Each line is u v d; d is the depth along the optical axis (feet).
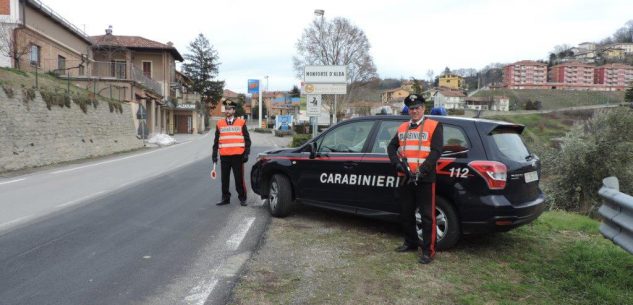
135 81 104.68
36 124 53.72
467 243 18.65
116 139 82.79
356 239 19.07
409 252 17.31
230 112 26.40
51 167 51.03
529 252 17.53
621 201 13.35
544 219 23.45
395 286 13.91
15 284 13.98
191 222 22.22
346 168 20.25
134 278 14.56
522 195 16.78
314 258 16.52
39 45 88.43
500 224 16.12
